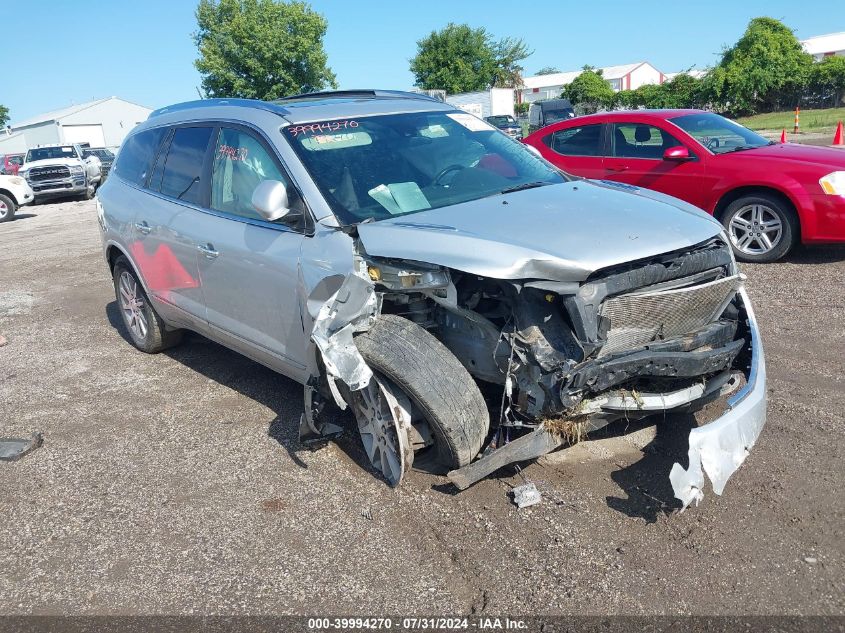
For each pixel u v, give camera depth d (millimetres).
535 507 3396
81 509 3736
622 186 4324
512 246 3152
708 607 2711
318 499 3643
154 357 5992
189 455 4223
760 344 3643
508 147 4695
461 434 3270
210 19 43031
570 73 88000
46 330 7098
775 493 3367
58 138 64500
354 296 3311
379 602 2885
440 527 3320
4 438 4617
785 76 42031
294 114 4289
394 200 3838
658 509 3314
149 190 5289
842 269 7102
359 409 3727
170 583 3100
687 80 45062
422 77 65875
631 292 3252
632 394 3326
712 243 3568
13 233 15328
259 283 4062
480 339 3428
